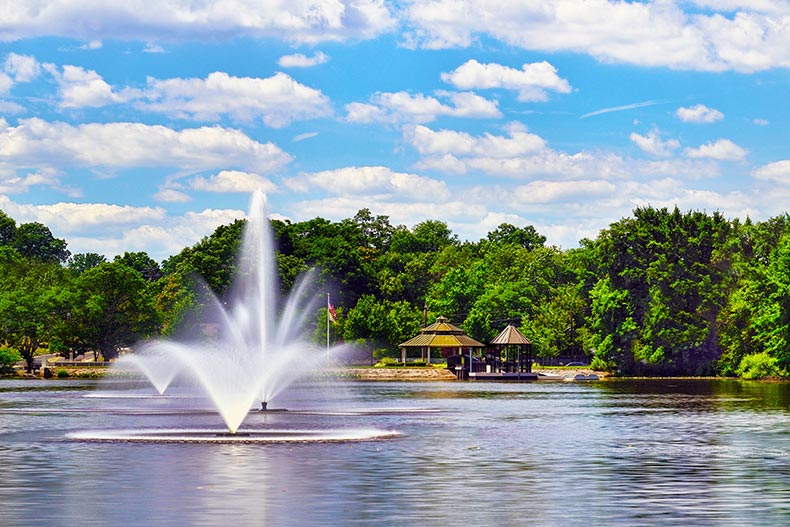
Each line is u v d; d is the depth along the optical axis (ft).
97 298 580.71
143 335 600.39
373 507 108.99
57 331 577.43
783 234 623.77
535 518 102.68
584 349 646.33
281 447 168.86
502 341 583.99
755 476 134.21
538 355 655.76
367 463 146.92
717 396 366.43
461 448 169.37
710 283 610.24
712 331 609.83
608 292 623.36
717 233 633.61
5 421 229.04
